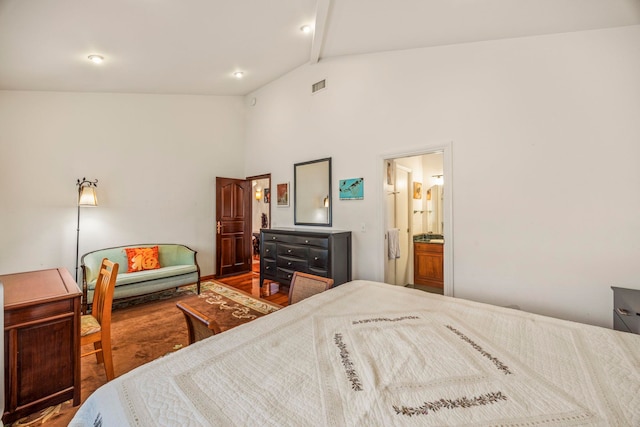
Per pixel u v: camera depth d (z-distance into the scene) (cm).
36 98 361
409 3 228
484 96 269
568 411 75
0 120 339
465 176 279
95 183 399
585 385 86
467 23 242
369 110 353
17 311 155
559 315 235
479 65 271
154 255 409
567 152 230
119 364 226
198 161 492
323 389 84
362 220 362
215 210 509
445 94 292
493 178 264
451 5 221
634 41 208
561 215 233
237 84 466
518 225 252
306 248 368
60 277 208
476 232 273
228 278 506
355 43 319
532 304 246
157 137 452
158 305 362
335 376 91
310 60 391
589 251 223
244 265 544
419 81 310
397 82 328
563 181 232
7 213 342
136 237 431
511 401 79
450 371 93
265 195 786
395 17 252
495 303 263
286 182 461
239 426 70
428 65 304
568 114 230
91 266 355
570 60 229
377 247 348
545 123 239
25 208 352
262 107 503
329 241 341
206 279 498
